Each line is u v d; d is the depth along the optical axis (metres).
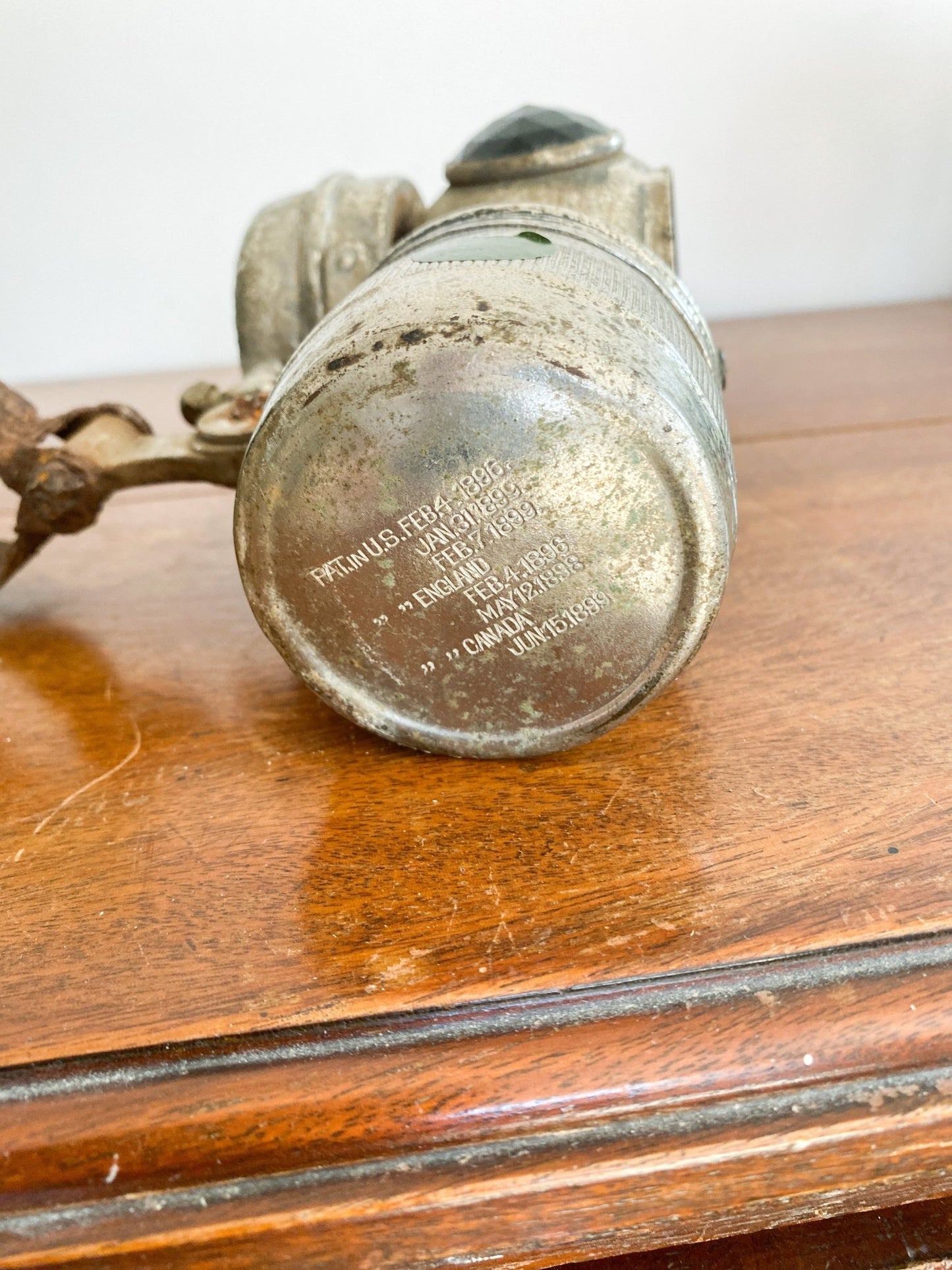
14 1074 0.14
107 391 0.38
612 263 0.18
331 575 0.16
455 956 0.15
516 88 0.38
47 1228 0.13
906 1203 0.15
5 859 0.17
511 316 0.15
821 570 0.23
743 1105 0.14
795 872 0.16
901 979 0.14
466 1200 0.14
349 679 0.17
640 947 0.15
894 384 0.32
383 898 0.16
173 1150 0.14
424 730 0.18
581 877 0.16
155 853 0.17
